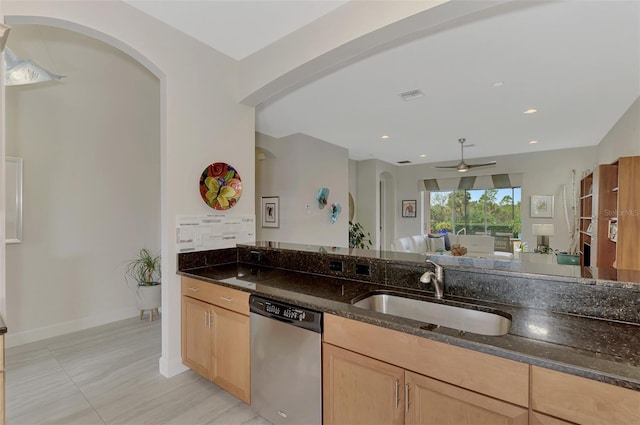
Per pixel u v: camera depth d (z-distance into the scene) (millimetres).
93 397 2207
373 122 4590
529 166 6938
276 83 2719
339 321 1544
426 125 4730
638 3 1955
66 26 2018
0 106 1567
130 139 3982
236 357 2064
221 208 2814
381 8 1970
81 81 3539
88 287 3584
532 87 3285
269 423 1936
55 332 3311
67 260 3426
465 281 1715
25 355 2838
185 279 2500
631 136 3803
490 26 2225
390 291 1891
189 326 2459
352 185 7988
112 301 3781
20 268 3105
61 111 3389
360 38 2090
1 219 1590
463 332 1242
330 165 5953
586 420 960
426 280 1705
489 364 1128
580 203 5996
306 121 4547
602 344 1123
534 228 6578
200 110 2682
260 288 1970
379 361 1408
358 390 1478
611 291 1362
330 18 2256
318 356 1623
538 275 1515
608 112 4074
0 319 1420
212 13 2309
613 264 4219
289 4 2178
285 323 1772
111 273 3779
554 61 2730
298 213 5254
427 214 8602
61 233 3387
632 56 2625
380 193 8984
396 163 8445
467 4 1723
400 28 1963
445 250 6945
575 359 1012
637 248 3455
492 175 7402
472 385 1164
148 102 4168
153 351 2938
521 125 4707
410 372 1315
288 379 1764
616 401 922
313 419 1655
